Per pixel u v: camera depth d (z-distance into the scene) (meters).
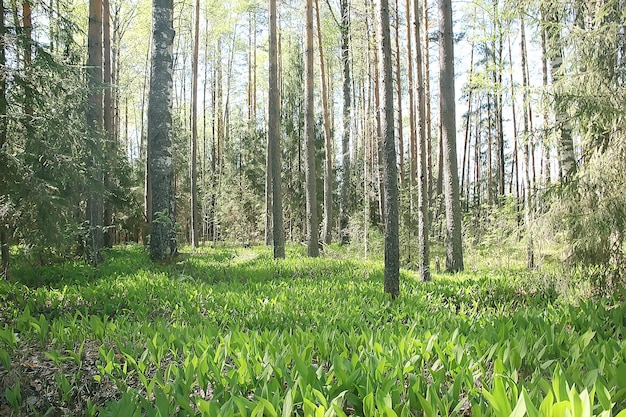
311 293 7.70
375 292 7.70
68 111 9.48
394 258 7.49
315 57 23.19
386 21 7.18
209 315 6.03
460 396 3.37
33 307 6.67
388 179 7.43
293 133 24.11
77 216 12.09
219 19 24.91
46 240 8.25
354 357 3.32
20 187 7.78
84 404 3.60
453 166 11.61
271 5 14.45
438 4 11.50
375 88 18.20
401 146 18.09
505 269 11.64
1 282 7.87
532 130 6.76
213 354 3.88
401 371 3.13
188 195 30.30
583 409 2.25
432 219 18.09
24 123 7.95
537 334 4.47
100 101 13.08
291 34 25.14
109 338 4.95
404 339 3.84
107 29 16.62
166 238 11.62
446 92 11.52
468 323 4.95
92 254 11.75
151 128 11.45
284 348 3.90
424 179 10.11
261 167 25.55
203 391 3.42
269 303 6.69
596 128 6.25
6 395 3.35
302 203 23.97
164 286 8.30
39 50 7.85
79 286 8.08
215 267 11.55
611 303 5.87
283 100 25.38
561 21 6.92
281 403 2.83
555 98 6.26
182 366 3.89
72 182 9.01
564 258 6.36
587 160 6.53
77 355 4.03
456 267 11.70
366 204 15.23
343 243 19.75
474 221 15.37
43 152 8.23
